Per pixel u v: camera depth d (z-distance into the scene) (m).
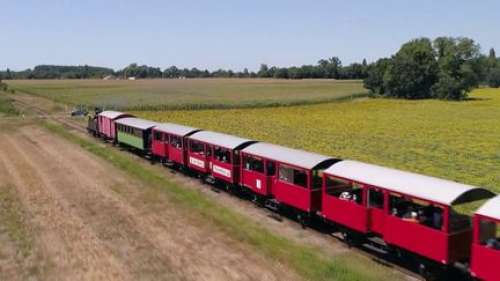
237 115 88.19
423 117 84.38
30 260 19.98
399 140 56.22
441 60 130.00
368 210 19.53
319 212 22.56
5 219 25.41
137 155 45.22
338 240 21.84
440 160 43.22
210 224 24.03
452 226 16.39
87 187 32.31
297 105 112.69
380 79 139.12
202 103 107.94
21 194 30.69
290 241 21.66
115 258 20.05
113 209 27.05
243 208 27.19
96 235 22.84
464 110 97.81
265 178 25.86
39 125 70.31
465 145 52.50
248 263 19.22
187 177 35.41
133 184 32.91
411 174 19.12
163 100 122.00
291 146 51.22
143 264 19.36
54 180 34.53
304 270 18.31
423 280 17.48
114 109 94.44
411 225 17.56
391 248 18.83
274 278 17.81
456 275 17.55
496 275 14.92
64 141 54.22
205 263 19.31
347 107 106.75
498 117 83.88
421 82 131.62
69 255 20.44
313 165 22.42
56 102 118.62
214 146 30.95
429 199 16.78
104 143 52.72
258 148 27.28
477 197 16.92
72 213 26.44
